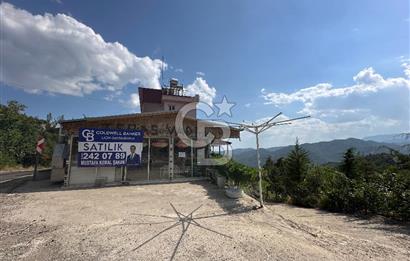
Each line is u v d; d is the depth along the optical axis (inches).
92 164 402.6
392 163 352.5
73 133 411.2
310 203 346.3
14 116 932.6
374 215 267.1
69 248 159.5
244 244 168.7
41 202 289.3
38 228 197.8
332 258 149.1
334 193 309.4
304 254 153.8
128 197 321.7
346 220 247.8
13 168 776.3
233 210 264.2
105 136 416.2
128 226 204.7
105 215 236.4
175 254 151.6
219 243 169.6
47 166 923.4
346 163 490.6
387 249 164.9
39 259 143.9
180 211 255.1
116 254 151.1
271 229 205.2
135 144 441.1
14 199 305.6
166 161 477.4
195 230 196.5
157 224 210.8
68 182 397.4
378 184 286.4
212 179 462.0
